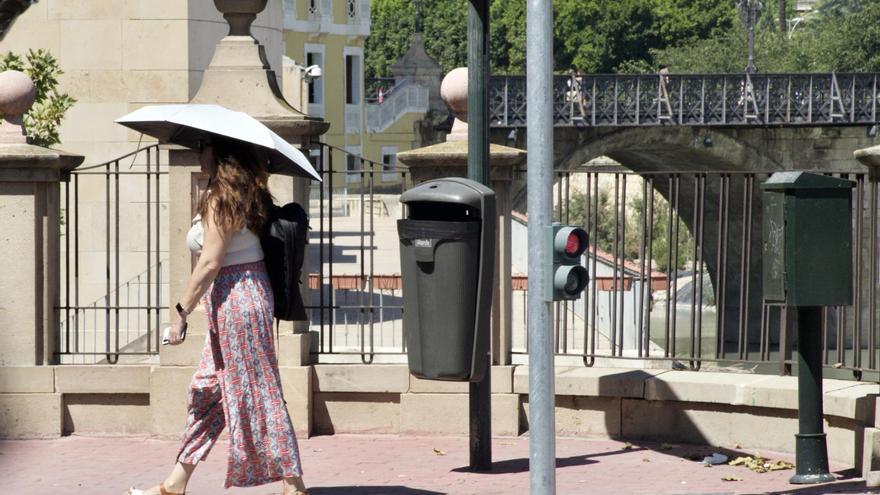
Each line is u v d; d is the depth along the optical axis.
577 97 64.62
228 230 8.24
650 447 10.96
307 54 74.06
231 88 11.26
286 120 11.09
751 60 82.50
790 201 9.46
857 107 71.06
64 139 19.05
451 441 11.26
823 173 10.59
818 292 9.47
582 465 10.38
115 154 18.97
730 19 105.62
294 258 8.47
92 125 19.09
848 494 9.10
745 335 11.27
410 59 78.56
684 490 9.50
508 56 113.88
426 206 9.95
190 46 19.20
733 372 11.26
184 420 11.30
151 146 11.45
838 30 89.00
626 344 20.52
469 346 9.55
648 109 65.81
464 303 9.52
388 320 20.95
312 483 9.81
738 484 9.65
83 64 19.12
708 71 92.69
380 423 11.50
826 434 10.21
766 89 68.50
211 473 10.21
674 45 104.75
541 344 7.95
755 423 10.73
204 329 11.28
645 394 11.05
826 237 9.48
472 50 9.83
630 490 9.50
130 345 17.67
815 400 9.67
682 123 66.44
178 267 11.29
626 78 65.44
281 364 11.37
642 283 11.58
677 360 11.46
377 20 114.56
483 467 10.17
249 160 8.41
